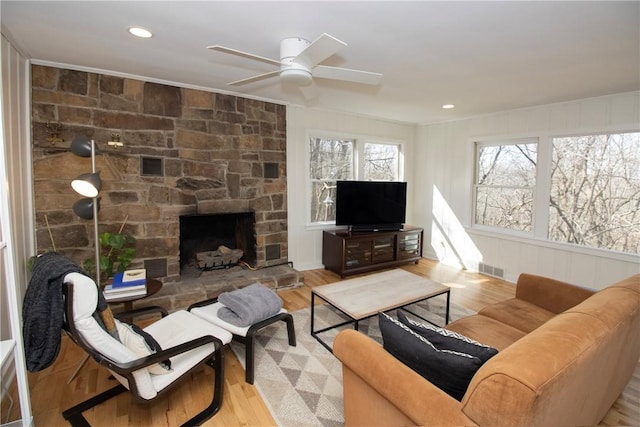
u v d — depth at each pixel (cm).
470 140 483
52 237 288
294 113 435
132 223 327
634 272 340
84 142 241
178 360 184
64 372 228
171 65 283
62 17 197
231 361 247
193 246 418
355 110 458
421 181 562
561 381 106
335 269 449
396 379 128
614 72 282
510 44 227
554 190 403
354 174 509
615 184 356
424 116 489
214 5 181
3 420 181
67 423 181
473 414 106
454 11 184
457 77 301
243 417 189
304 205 459
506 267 445
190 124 351
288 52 220
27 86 268
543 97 366
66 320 153
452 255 516
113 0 177
